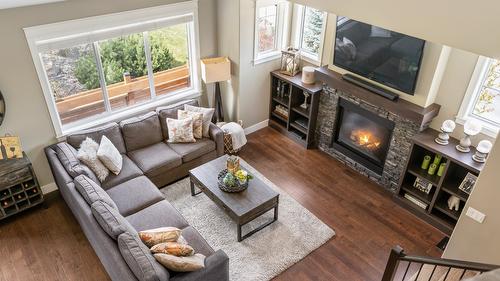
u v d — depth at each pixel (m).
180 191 5.35
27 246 4.50
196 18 5.71
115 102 5.67
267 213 5.04
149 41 5.54
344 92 5.59
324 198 5.37
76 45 4.82
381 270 4.34
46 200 5.21
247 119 6.69
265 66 6.38
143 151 5.41
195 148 5.48
